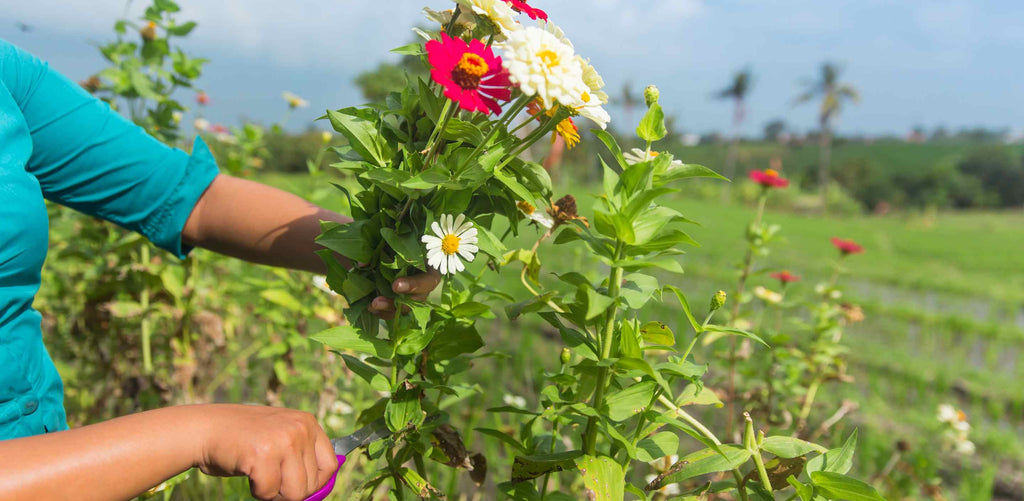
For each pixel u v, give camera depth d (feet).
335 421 7.44
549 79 2.29
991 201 167.84
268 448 1.93
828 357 8.14
